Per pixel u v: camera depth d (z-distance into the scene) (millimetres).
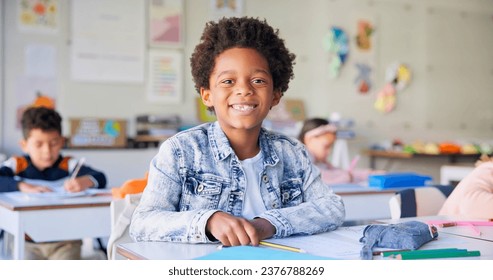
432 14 5664
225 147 1167
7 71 4160
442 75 5742
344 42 5176
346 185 2703
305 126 3123
